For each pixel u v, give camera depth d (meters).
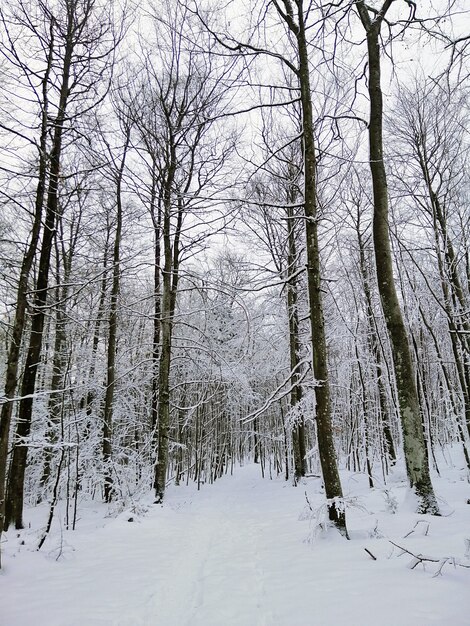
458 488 9.34
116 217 13.30
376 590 3.41
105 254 13.35
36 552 5.67
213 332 15.53
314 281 6.27
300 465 14.67
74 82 8.66
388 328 7.38
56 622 3.32
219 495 14.66
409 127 12.91
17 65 6.67
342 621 2.92
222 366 14.51
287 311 13.67
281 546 5.71
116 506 9.04
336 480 5.73
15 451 8.11
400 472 12.53
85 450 11.01
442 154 12.23
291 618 3.14
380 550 4.60
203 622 3.29
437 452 18.42
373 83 7.69
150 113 11.88
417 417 6.93
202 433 21.73
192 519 8.93
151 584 4.31
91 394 14.05
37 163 7.46
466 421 10.51
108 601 3.81
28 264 6.20
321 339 6.10
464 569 3.72
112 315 12.55
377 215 7.62
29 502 12.18
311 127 6.57
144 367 14.39
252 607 3.52
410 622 2.75
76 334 10.40
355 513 7.24
